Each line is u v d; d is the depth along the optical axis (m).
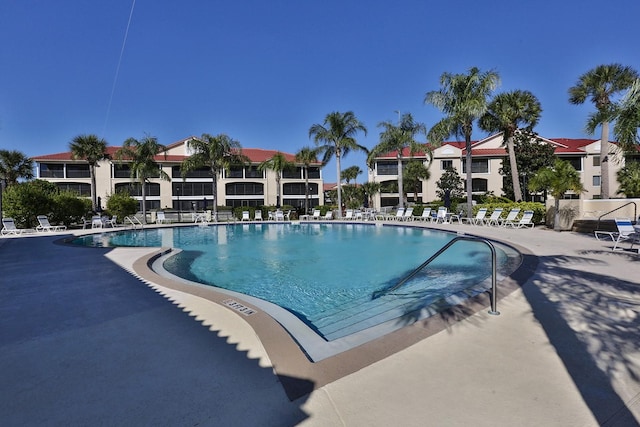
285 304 5.87
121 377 2.76
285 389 2.55
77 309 4.59
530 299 4.70
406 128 26.14
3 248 11.20
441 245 12.58
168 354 3.18
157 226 21.59
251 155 46.97
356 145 27.44
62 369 2.91
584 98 21.48
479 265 8.49
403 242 13.70
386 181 44.06
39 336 3.65
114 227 21.22
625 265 6.89
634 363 2.88
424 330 3.67
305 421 2.19
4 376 2.80
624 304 4.42
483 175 40.91
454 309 4.33
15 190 19.98
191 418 2.23
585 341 3.33
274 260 10.12
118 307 4.66
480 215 18.81
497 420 2.17
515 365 2.88
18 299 5.10
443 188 39.47
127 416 2.26
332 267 9.01
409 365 2.90
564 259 7.61
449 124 19.80
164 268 8.34
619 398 2.38
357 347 3.28
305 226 22.64
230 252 11.69
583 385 2.55
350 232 18.14
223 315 4.30
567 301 4.59
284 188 48.00
